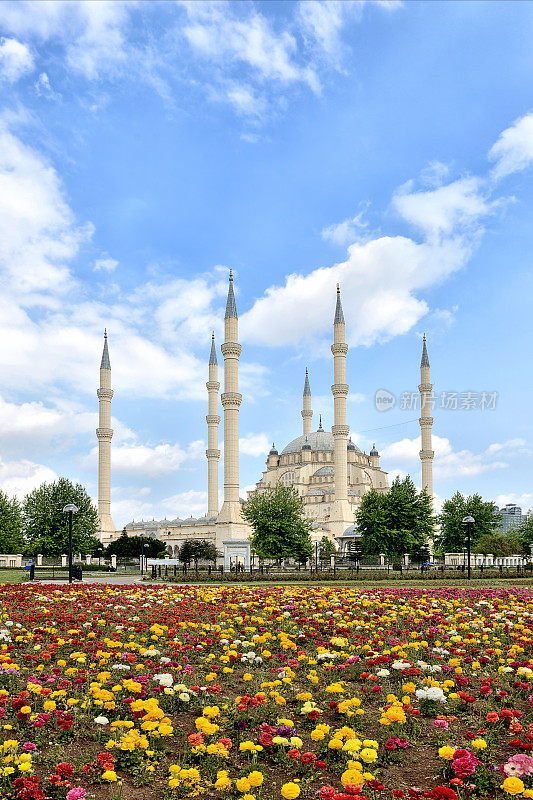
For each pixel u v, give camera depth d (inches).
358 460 6225.4
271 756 378.9
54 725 409.7
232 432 3838.6
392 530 3080.7
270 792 339.3
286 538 2815.0
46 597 990.4
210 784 343.6
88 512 3316.9
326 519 5152.6
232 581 2049.7
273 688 490.0
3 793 321.4
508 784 295.3
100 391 4744.1
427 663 553.3
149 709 379.6
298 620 739.4
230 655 549.6
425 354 4881.9
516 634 679.7
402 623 759.1
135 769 357.7
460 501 3602.4
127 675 504.4
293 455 6309.1
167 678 461.1
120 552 3649.1
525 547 3353.8
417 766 366.0
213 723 418.0
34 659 551.5
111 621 740.7
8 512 3437.5
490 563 2797.7
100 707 431.8
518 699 471.8
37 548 3176.7
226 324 3912.4
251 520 2918.3
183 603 940.0
